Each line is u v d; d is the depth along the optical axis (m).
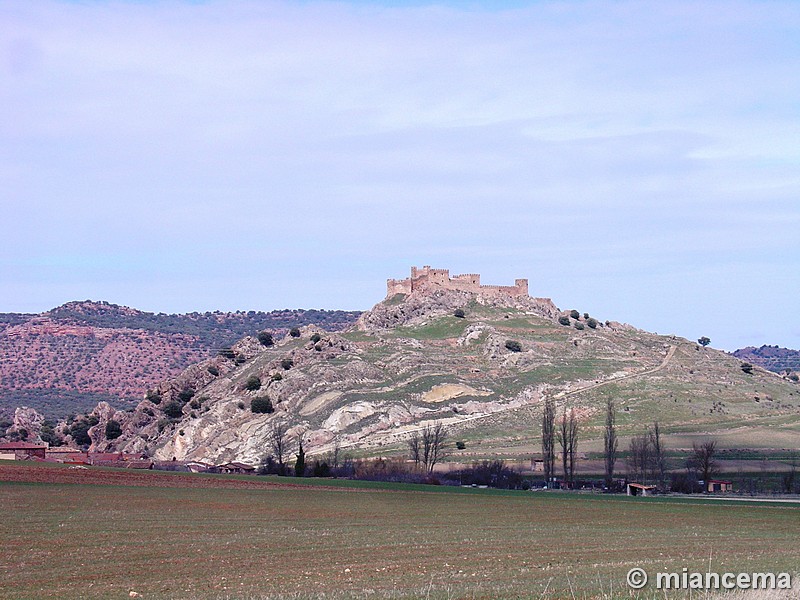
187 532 89.12
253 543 81.69
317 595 54.28
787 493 172.75
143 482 145.62
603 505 133.88
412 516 112.00
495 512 119.69
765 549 80.75
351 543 82.94
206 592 57.34
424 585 58.56
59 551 75.00
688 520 112.06
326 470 192.50
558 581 59.06
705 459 185.75
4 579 62.28
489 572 64.94
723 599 49.72
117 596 56.16
